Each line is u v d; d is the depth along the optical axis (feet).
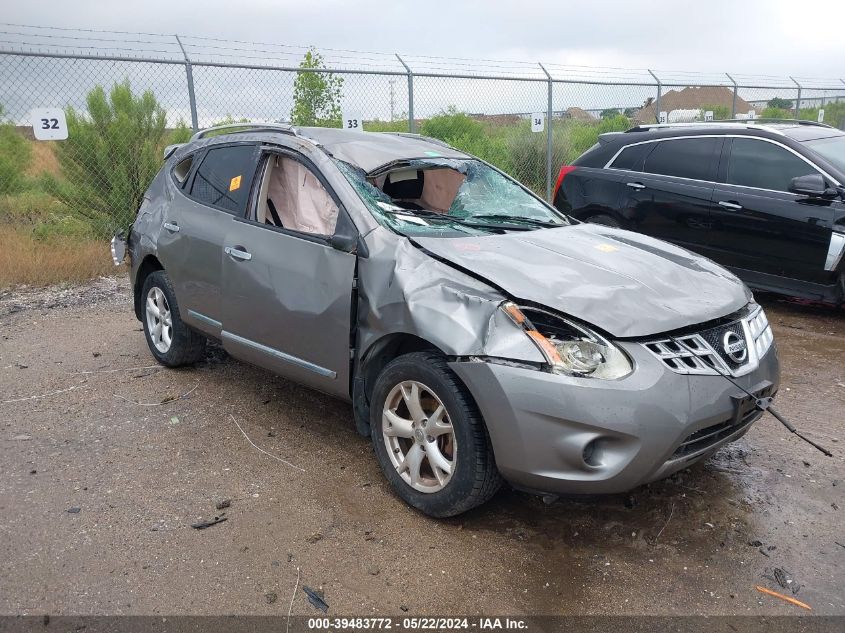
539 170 42.96
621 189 24.75
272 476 12.21
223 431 13.93
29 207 30.35
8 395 15.70
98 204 29.99
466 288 10.34
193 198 15.42
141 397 15.57
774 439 13.93
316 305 12.07
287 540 10.33
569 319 9.78
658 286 11.05
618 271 11.30
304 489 11.77
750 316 11.36
